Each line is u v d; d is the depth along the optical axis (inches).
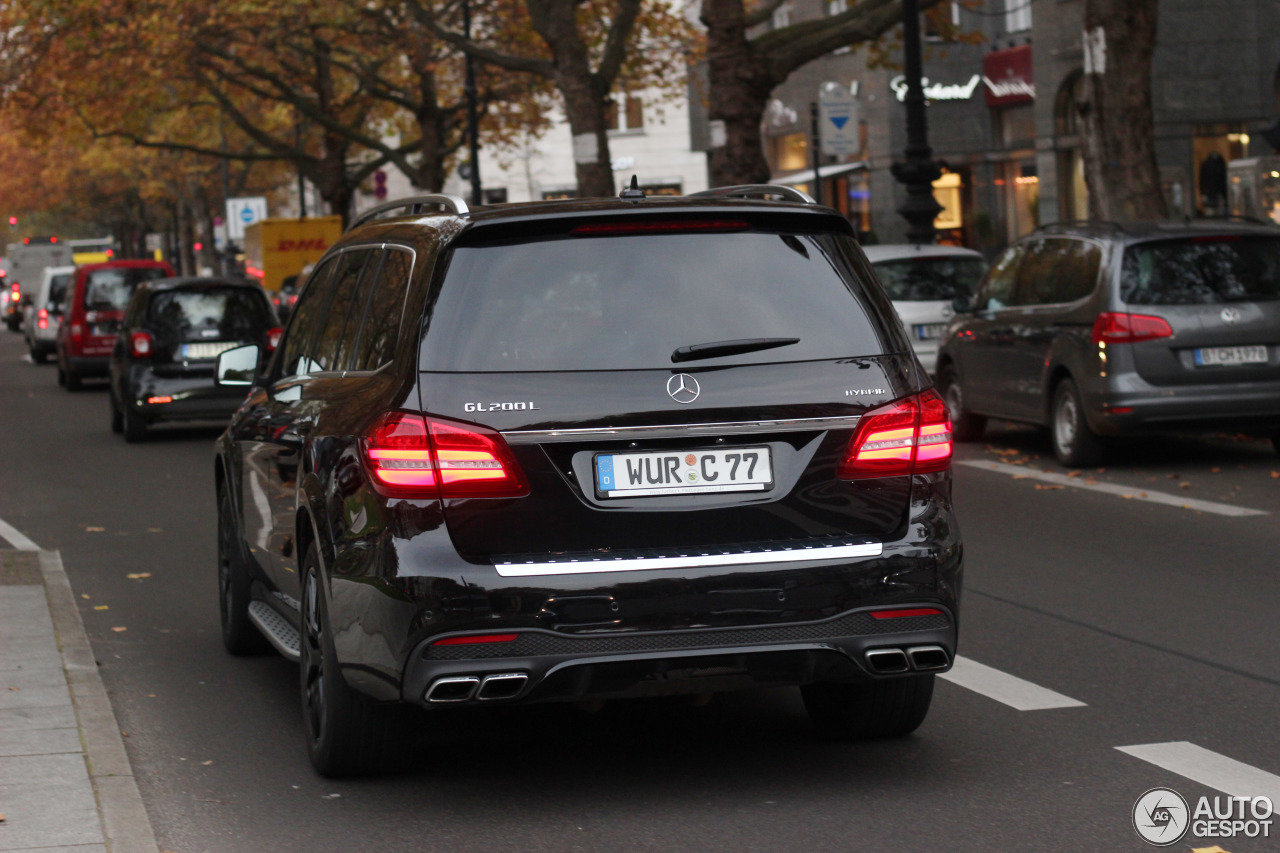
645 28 1663.4
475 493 215.3
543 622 214.2
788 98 2097.7
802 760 252.4
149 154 2795.3
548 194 2778.1
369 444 220.5
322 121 1802.4
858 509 226.1
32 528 539.8
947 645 229.3
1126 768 243.9
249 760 259.9
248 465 307.4
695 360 222.4
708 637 217.9
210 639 358.9
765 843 213.3
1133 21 820.6
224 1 1599.4
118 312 1279.5
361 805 234.7
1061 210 1685.5
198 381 851.4
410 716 238.7
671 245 229.6
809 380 225.6
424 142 1791.3
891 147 1894.7
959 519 504.7
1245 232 601.3
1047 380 629.3
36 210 3959.2
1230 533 467.2
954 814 223.5
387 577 215.9
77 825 214.2
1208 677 301.7
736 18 1059.9
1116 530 477.4
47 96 1815.9
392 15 1628.9
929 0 995.3
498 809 231.1
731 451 221.8
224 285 868.6
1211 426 591.8
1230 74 1555.1
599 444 218.4
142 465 736.3
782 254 233.5
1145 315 587.8
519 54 1681.8
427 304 223.9
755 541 221.8
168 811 233.8
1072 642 333.7
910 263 816.3
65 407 1117.7
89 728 268.5
